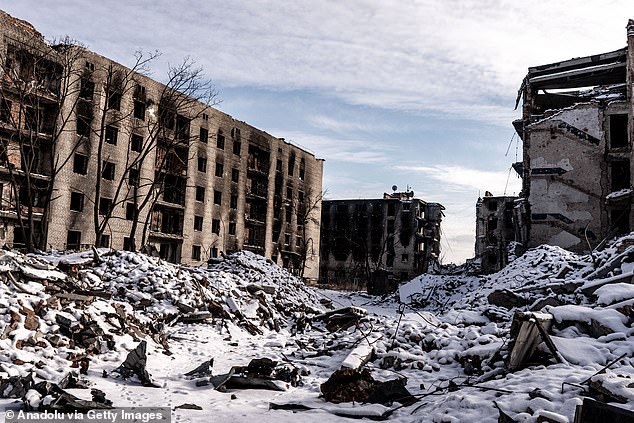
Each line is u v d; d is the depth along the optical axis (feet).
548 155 103.14
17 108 110.63
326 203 270.26
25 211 109.81
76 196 120.26
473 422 23.63
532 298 63.93
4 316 37.06
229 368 40.06
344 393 30.66
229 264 105.91
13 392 27.20
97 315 44.52
